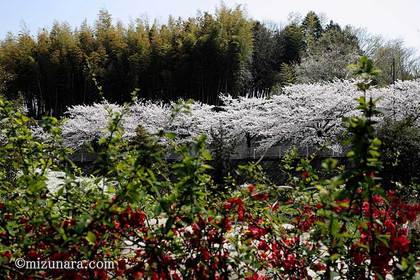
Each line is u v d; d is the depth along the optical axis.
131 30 43.97
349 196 2.03
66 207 2.60
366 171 1.98
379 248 2.47
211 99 38.19
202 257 2.49
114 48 42.47
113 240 2.65
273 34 45.81
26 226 2.56
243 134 24.30
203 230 2.64
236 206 2.72
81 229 2.12
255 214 3.00
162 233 2.35
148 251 2.43
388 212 3.02
